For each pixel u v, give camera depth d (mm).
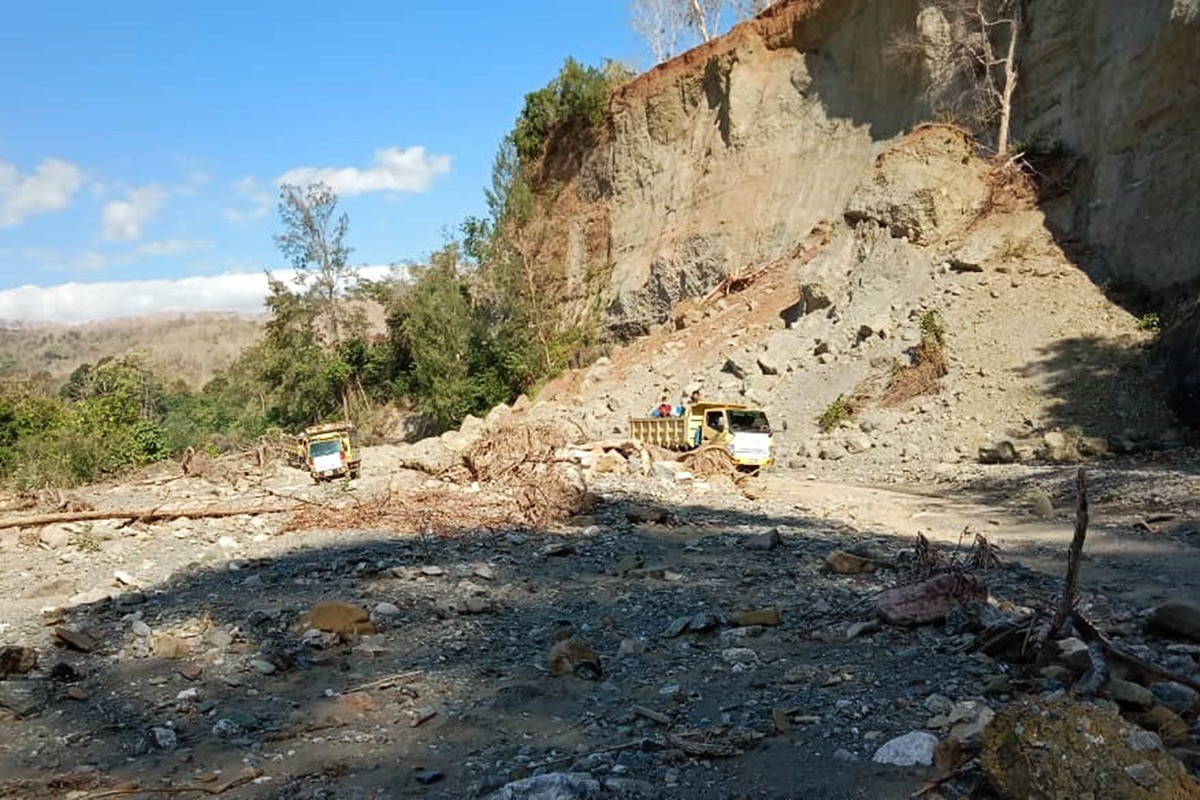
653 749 5500
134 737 6059
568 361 44875
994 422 21953
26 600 10336
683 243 41562
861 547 11836
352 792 5160
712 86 44156
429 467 19094
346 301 55031
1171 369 21047
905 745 5141
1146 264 24375
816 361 28641
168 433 39750
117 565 12305
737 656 7281
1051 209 27844
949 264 28188
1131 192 25250
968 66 32875
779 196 39750
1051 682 6012
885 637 7598
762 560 11250
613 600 9477
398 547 12578
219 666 7477
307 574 10953
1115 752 4184
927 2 34156
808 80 40312
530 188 51750
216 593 10125
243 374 71562
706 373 32000
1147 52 24734
